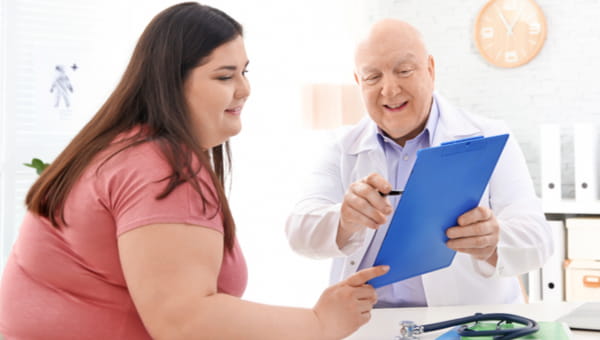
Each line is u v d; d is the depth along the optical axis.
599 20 3.40
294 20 3.60
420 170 0.90
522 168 1.76
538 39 3.51
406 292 1.71
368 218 1.16
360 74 1.75
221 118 0.98
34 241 0.91
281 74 3.57
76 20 3.06
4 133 2.92
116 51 3.13
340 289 0.96
